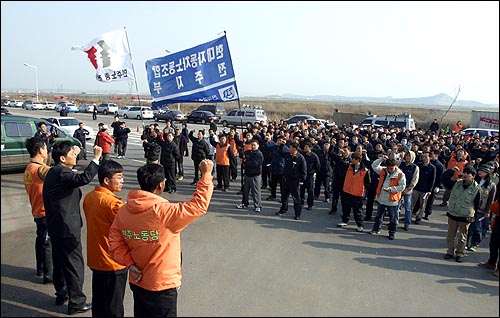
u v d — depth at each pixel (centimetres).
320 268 588
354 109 8069
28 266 548
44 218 489
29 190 488
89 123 3366
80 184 415
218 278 540
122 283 399
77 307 432
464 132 2589
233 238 716
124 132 1659
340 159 908
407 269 600
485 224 767
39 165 488
